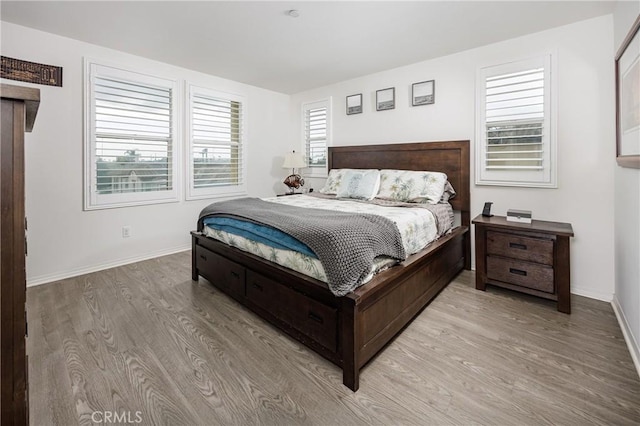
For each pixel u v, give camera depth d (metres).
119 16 2.60
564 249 2.37
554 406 1.46
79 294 2.71
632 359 1.81
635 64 1.84
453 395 1.54
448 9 2.47
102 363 1.77
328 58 3.52
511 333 2.10
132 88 3.50
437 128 3.51
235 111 4.55
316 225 1.91
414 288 2.24
